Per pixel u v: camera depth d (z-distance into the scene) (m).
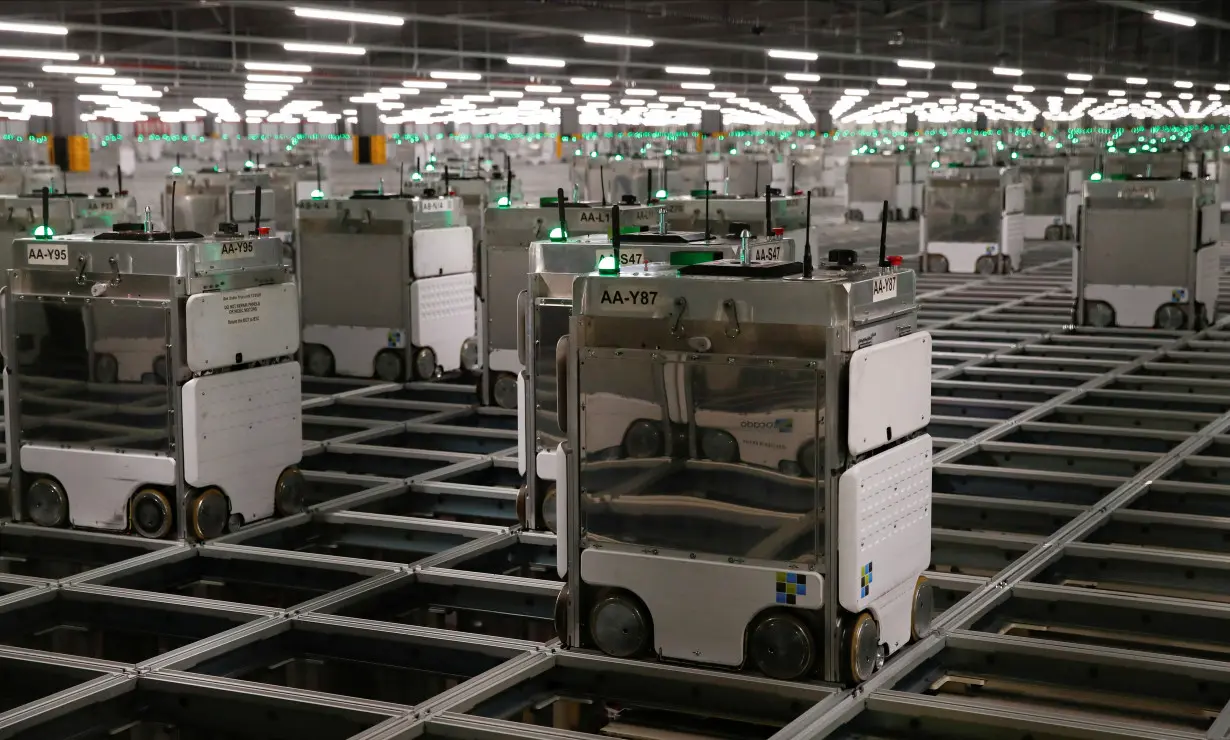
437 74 25.73
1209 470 8.99
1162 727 4.98
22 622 6.46
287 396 7.87
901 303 5.41
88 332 7.43
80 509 7.61
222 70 27.81
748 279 5.10
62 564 7.43
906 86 38.03
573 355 5.39
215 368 7.38
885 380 5.18
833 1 19.67
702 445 5.22
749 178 34.62
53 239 7.50
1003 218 21.23
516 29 19.58
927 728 4.92
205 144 43.34
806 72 31.16
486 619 6.49
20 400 7.69
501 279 10.58
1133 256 14.86
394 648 5.91
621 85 36.09
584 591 5.54
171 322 7.20
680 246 7.43
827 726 4.75
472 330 13.07
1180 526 7.61
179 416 7.27
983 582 6.51
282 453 7.88
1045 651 5.51
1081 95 39.62
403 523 7.81
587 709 5.30
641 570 5.37
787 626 5.14
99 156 39.94
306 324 12.75
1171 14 17.64
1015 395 12.06
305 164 24.92
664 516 5.32
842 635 5.11
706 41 21.56
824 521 5.05
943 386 12.27
